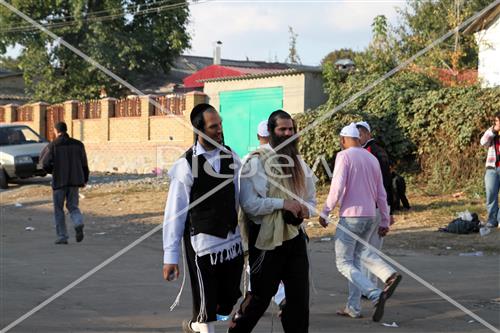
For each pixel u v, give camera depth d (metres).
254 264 4.99
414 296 7.53
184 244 4.94
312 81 21.02
